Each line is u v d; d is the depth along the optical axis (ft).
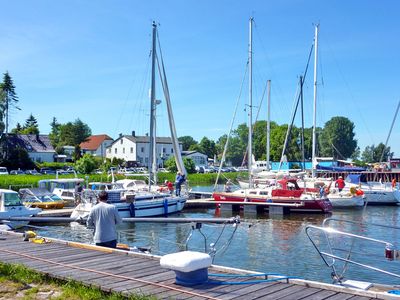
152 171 100.68
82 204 78.95
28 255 32.19
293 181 107.76
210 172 262.06
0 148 242.99
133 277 25.64
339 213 102.53
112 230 34.32
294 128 283.59
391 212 104.99
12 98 284.00
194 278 24.21
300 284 24.34
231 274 26.81
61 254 32.53
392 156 228.84
